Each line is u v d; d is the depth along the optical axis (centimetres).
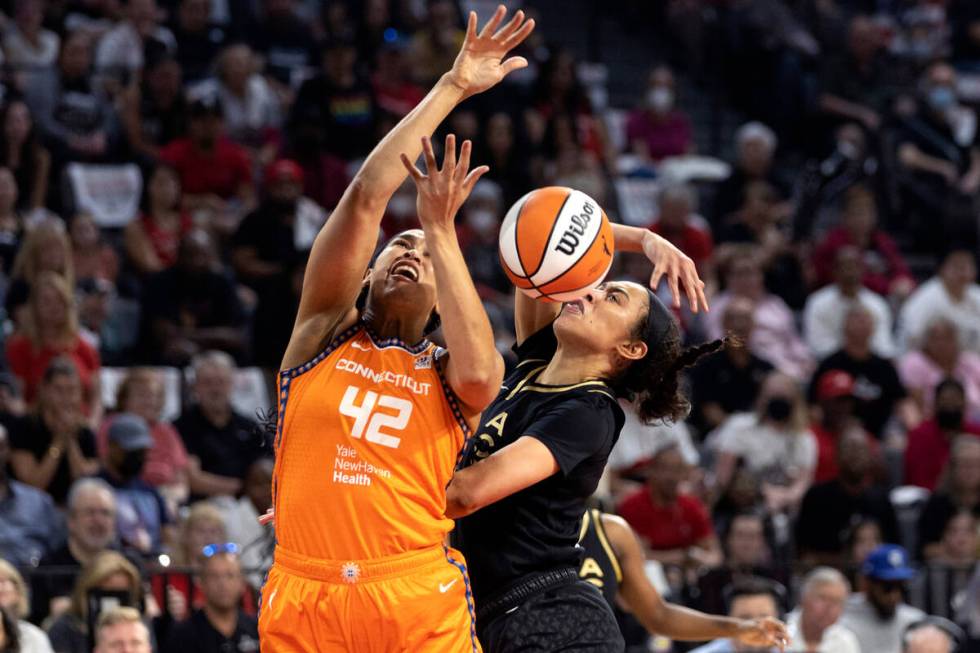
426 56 1603
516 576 494
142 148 1373
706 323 1310
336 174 1408
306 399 448
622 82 1906
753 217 1507
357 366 449
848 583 1003
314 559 446
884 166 1694
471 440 499
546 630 489
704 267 1407
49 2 1513
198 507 868
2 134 1257
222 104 1453
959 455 1094
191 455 1015
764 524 1040
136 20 1494
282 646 451
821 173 1594
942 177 1692
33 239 1094
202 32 1594
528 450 469
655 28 1980
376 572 443
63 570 803
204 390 1031
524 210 472
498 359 443
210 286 1170
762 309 1337
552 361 515
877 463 1134
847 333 1280
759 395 1177
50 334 1040
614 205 1474
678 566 970
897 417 1272
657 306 512
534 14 1905
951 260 1410
